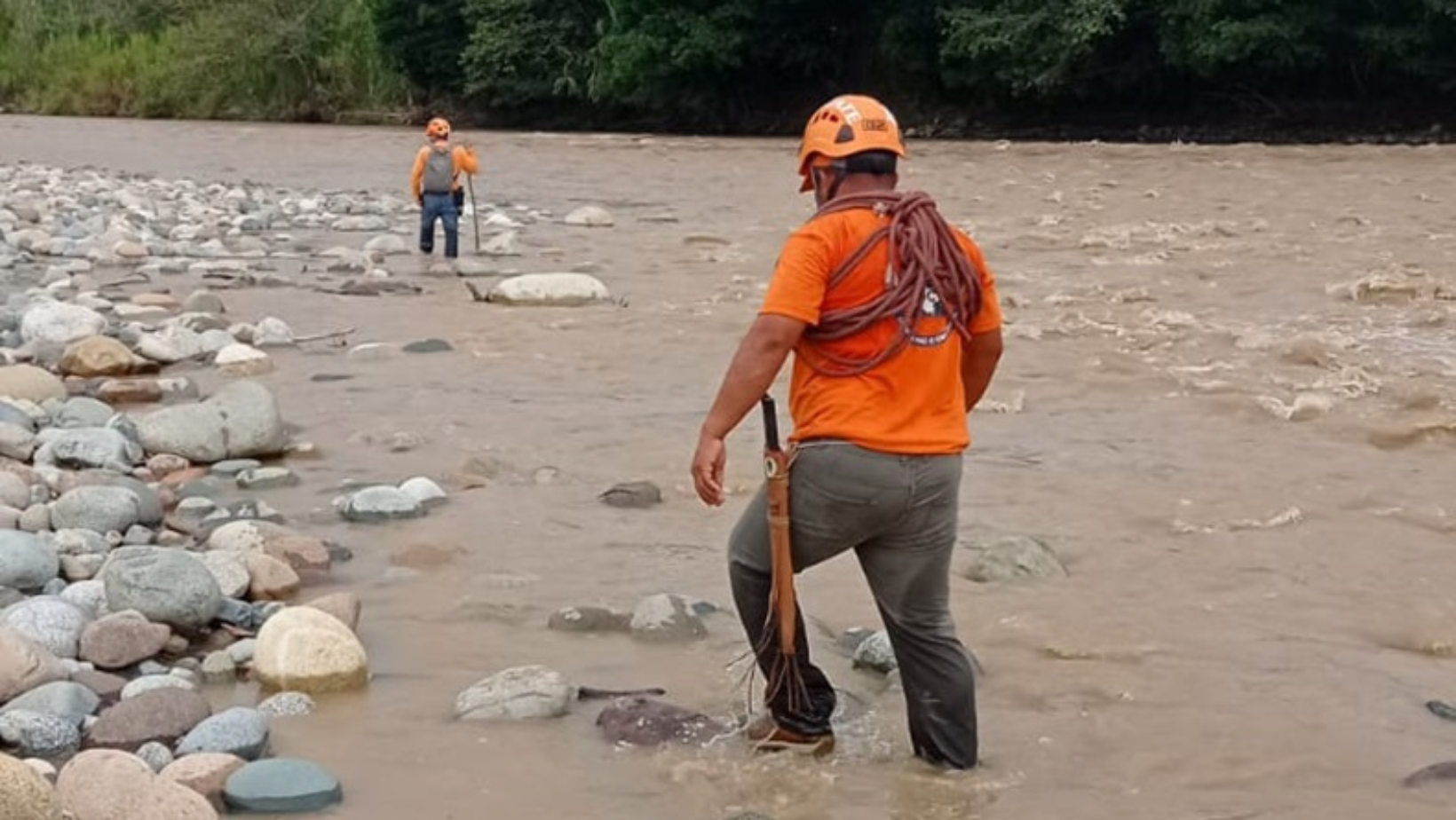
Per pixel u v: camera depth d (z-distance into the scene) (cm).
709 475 450
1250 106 4009
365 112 5391
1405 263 1559
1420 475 811
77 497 689
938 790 462
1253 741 496
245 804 440
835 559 679
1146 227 1902
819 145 459
